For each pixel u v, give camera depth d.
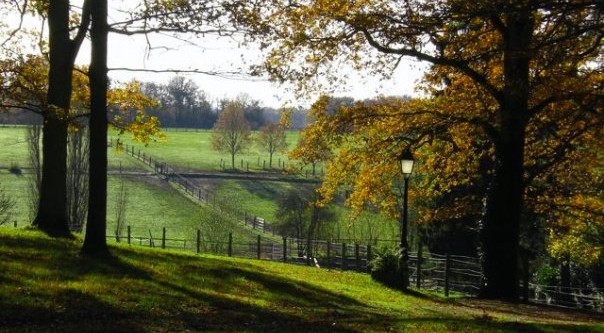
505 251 18.55
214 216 56.62
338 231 52.91
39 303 9.77
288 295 13.98
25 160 86.31
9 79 19.64
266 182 84.06
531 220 31.62
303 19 18.16
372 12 16.75
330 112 20.94
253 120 163.25
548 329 10.69
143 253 16.42
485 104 20.11
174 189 79.69
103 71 14.11
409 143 21.41
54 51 17.30
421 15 14.64
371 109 20.80
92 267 13.01
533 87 16.31
